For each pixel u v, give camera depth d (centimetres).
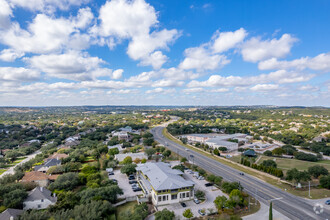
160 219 5891
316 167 10006
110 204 6825
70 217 5734
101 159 14000
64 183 8456
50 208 6488
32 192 7425
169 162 13275
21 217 5700
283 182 9544
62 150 15400
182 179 8388
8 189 7444
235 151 17175
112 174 10806
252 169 11569
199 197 7788
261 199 7769
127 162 11988
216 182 9094
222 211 6788
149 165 10112
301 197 7931
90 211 6025
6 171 12219
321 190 8575
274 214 6669
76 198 7250
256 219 6369
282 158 15025
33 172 9719
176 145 19262
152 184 7788
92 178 9231
